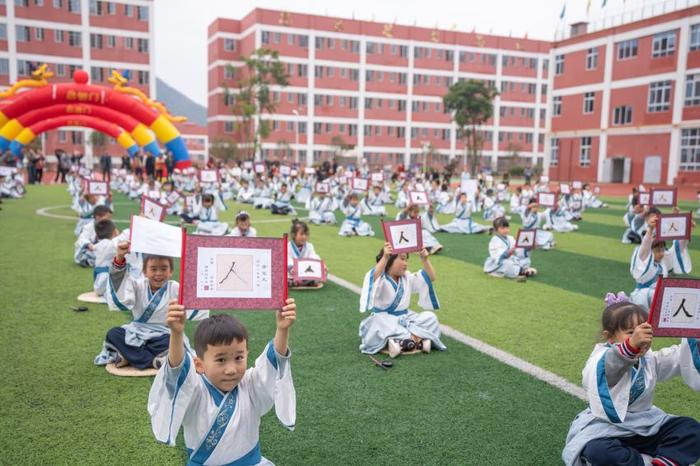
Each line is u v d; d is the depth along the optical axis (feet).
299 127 194.90
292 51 190.29
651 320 11.00
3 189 77.20
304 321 23.75
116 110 86.69
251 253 9.57
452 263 39.09
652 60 124.36
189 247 9.34
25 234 46.19
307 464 12.68
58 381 17.13
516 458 13.03
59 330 21.98
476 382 17.44
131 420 14.78
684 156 120.26
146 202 30.45
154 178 93.91
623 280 33.68
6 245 40.93
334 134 198.59
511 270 33.86
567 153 146.00
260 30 185.26
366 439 13.84
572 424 12.02
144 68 165.27
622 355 10.66
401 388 16.93
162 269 17.52
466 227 55.42
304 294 28.68
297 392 16.55
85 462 12.74
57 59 155.84
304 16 190.39
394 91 204.54
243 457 10.03
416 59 206.39
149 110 87.20
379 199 71.31
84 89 83.56
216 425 9.69
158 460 12.89
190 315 17.19
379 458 12.97
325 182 62.59
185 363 9.39
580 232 57.41
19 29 151.43
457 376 17.93
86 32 157.99
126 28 162.09
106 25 160.04
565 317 25.18
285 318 9.64
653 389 11.43
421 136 209.87
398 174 135.95
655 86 124.36
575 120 143.13
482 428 14.46
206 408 9.72
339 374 17.98
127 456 13.03
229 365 9.48
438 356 19.81
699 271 36.47
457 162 196.13
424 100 208.85
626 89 130.52
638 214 47.93
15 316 23.71
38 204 70.23
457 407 15.66
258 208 74.84
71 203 71.92
